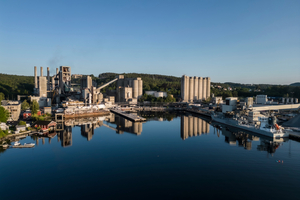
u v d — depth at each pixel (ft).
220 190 240.53
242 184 255.29
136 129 627.05
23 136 489.67
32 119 655.76
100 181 263.49
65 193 233.76
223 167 308.81
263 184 254.68
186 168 305.94
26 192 236.02
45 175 280.10
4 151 378.12
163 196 227.81
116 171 294.66
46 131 565.12
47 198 223.71
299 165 316.60
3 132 465.88
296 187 246.68
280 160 337.11
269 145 435.12
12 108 654.53
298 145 435.12
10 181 262.67
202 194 231.71
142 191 238.48
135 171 295.07
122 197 225.76
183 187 247.91
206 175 280.92
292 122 634.84
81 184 255.29
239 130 618.03
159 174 284.82
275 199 220.84
